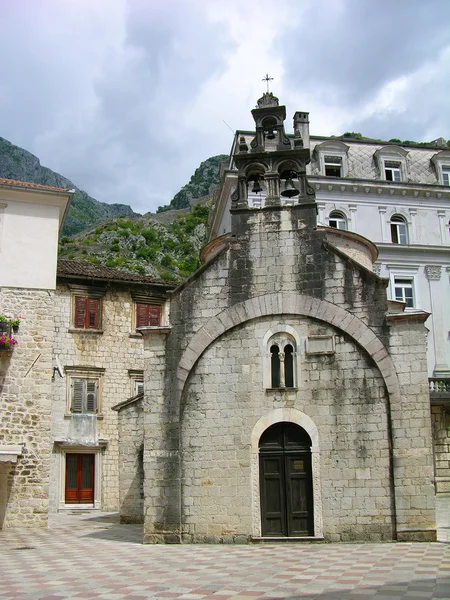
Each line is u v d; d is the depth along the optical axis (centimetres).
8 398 2727
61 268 3744
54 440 3475
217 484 1964
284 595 1098
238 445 1984
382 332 1989
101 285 3747
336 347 2008
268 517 1938
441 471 3575
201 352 2064
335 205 4562
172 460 1992
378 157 4822
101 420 3594
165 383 2058
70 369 3578
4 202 2914
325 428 1956
